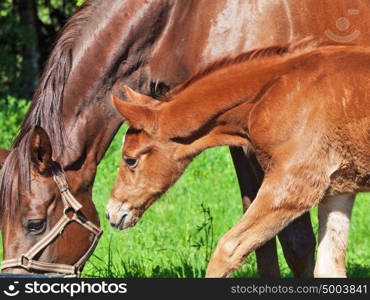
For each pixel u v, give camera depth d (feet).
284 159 25.90
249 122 26.48
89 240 28.63
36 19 85.81
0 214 27.71
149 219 42.42
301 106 25.82
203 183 48.47
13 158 27.63
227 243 25.68
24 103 64.90
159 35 29.37
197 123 26.71
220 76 26.86
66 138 28.14
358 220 43.06
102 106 28.68
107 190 46.50
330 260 27.20
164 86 29.81
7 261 27.61
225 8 29.27
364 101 25.76
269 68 26.43
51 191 27.68
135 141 26.89
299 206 25.93
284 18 29.09
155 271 35.04
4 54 82.58
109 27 28.81
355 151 26.07
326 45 27.20
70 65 28.45
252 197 30.66
